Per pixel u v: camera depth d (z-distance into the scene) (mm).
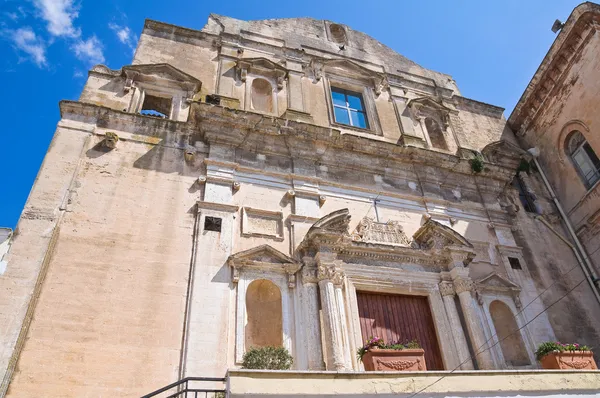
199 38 18969
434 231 15172
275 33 21000
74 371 10156
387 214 15984
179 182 14031
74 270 11500
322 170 16141
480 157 18922
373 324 13500
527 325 14875
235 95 17422
